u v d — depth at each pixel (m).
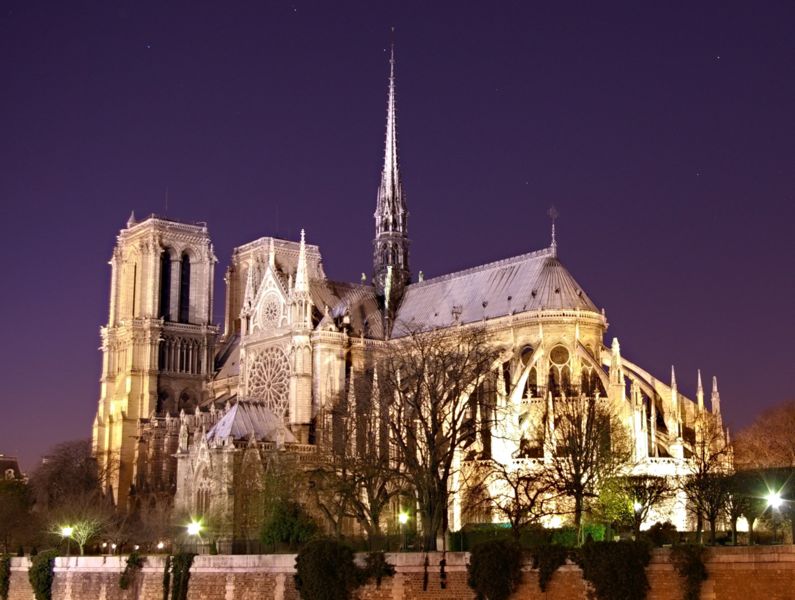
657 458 153.00
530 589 92.00
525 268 188.88
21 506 191.75
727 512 130.00
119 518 196.38
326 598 99.50
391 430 145.38
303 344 194.75
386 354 172.38
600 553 88.38
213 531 158.25
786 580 83.56
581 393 156.38
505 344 180.75
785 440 171.88
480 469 148.88
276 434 181.00
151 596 118.12
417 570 96.81
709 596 85.88
